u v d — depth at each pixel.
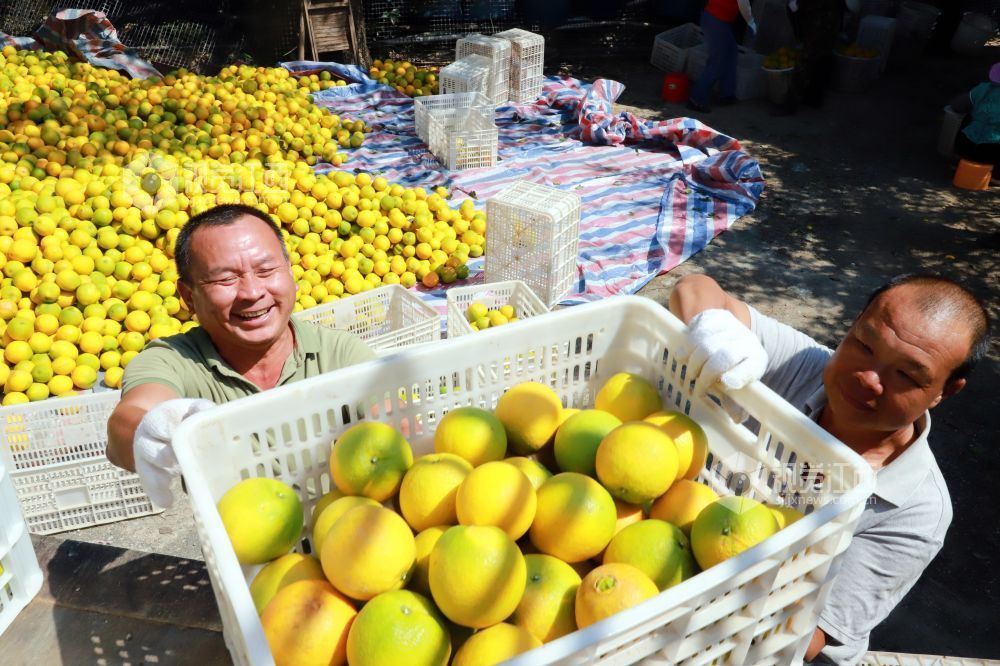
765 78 10.78
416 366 1.75
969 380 5.70
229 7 11.85
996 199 8.44
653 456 1.57
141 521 4.32
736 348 1.65
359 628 1.33
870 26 11.33
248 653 1.08
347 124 9.05
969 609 4.02
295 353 2.79
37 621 1.82
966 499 4.69
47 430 3.91
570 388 2.01
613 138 9.27
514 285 5.17
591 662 1.16
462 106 9.23
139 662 1.74
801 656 1.54
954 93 11.22
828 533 1.34
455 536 1.38
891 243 7.55
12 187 6.00
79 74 8.86
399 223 6.49
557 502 1.55
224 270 2.40
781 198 8.31
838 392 1.90
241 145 7.65
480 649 1.33
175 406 1.66
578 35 13.23
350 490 1.65
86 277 5.11
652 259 7.05
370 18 12.90
